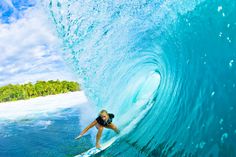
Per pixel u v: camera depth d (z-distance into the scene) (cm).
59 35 913
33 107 2325
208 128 357
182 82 504
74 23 847
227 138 319
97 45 822
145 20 624
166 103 548
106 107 861
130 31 696
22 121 1362
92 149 575
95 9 757
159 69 668
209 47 421
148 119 577
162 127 491
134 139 546
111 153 532
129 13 666
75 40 878
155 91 666
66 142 724
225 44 384
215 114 356
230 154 305
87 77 908
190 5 476
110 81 844
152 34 631
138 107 673
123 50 757
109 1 698
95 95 917
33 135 924
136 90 732
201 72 432
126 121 654
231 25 381
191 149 369
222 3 404
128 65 770
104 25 766
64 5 829
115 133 634
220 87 368
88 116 1047
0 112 2216
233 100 336
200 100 406
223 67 375
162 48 613
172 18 538
